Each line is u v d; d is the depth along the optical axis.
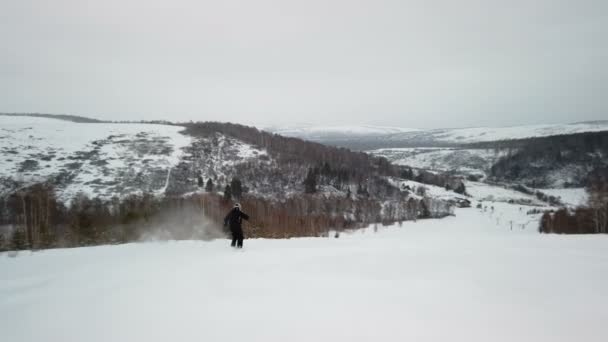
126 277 8.59
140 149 110.75
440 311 6.48
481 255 11.78
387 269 9.62
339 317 6.15
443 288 7.86
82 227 19.41
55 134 114.06
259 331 5.59
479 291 7.67
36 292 7.59
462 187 130.25
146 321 5.98
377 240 16.08
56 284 8.14
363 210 81.00
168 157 106.50
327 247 13.28
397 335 5.48
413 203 93.56
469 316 6.26
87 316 6.22
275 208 54.72
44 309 6.57
